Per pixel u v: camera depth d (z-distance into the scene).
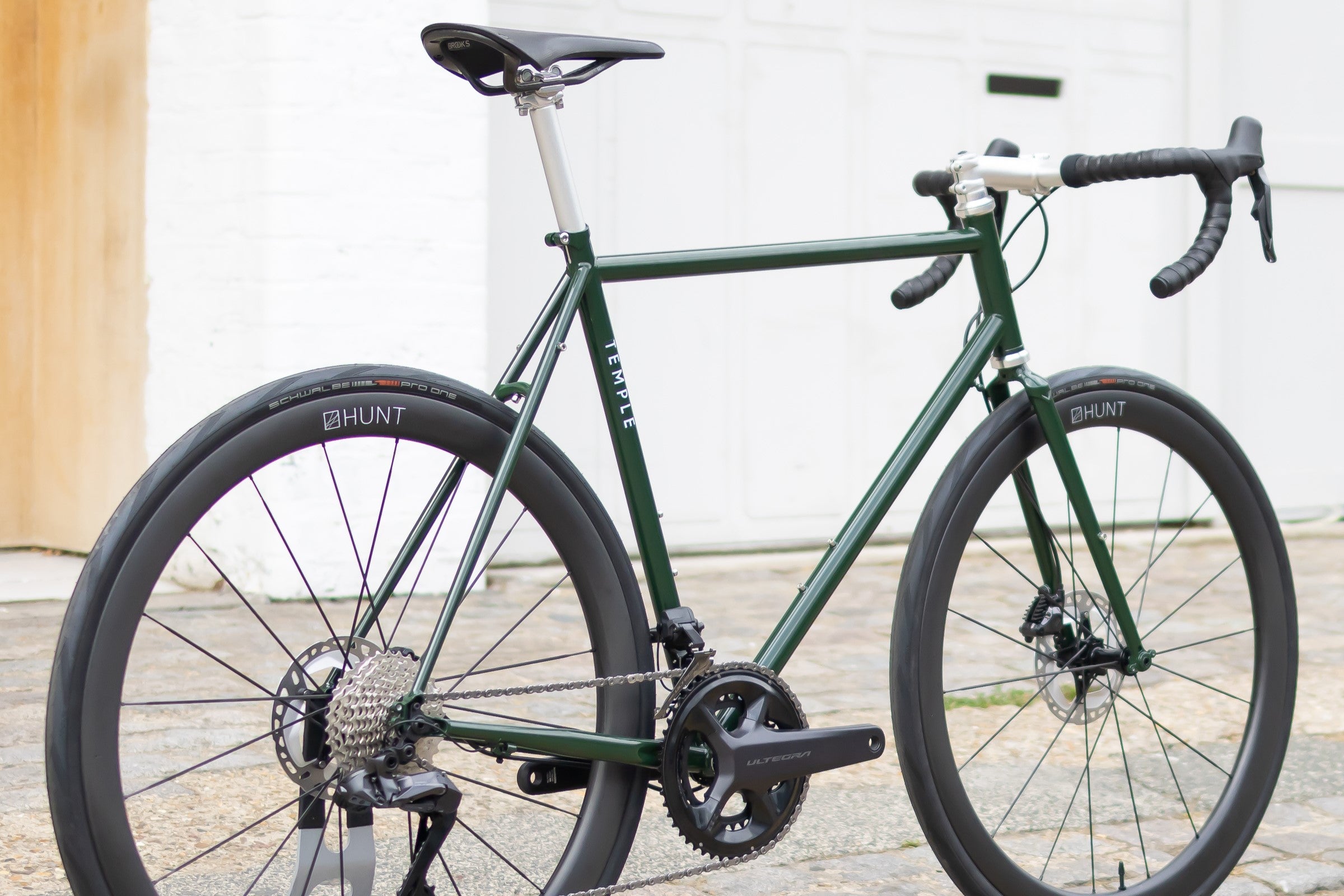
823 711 2.99
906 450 1.90
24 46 4.56
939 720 1.83
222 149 4.10
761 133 4.98
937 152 5.25
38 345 4.65
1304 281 5.82
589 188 4.75
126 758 2.57
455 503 4.10
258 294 4.05
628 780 1.72
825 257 1.83
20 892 1.95
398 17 4.09
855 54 5.10
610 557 1.72
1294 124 5.74
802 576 4.64
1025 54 5.36
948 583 1.85
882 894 2.02
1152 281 1.75
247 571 4.05
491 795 2.45
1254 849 2.22
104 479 4.50
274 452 1.50
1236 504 2.07
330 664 1.56
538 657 3.38
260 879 2.02
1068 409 1.95
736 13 4.92
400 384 1.58
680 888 2.03
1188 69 5.57
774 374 5.05
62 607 3.93
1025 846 2.24
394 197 4.12
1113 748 2.79
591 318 1.73
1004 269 1.97
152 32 4.22
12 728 2.75
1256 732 2.06
